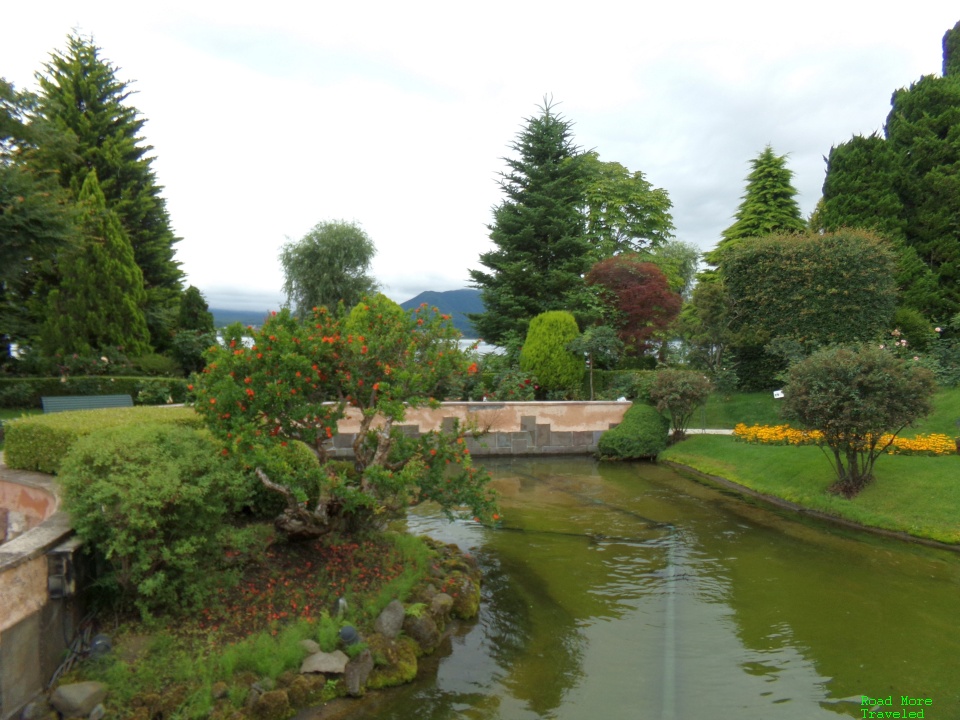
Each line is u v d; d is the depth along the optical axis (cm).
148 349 2066
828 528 964
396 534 761
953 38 2573
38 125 1736
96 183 2089
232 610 543
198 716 420
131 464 517
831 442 1034
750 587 720
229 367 621
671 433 1653
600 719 455
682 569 780
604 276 2378
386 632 543
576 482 1320
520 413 1675
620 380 1980
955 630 604
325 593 589
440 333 710
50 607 448
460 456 688
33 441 741
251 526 671
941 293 2089
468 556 780
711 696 486
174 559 505
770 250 1891
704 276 3266
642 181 3603
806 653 558
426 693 492
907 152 2250
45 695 430
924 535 884
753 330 1933
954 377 1678
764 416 1748
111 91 2600
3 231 1470
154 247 2569
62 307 1891
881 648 567
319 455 664
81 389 1670
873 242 1806
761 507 1098
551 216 2477
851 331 1798
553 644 580
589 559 820
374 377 675
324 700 472
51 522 510
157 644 478
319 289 3303
